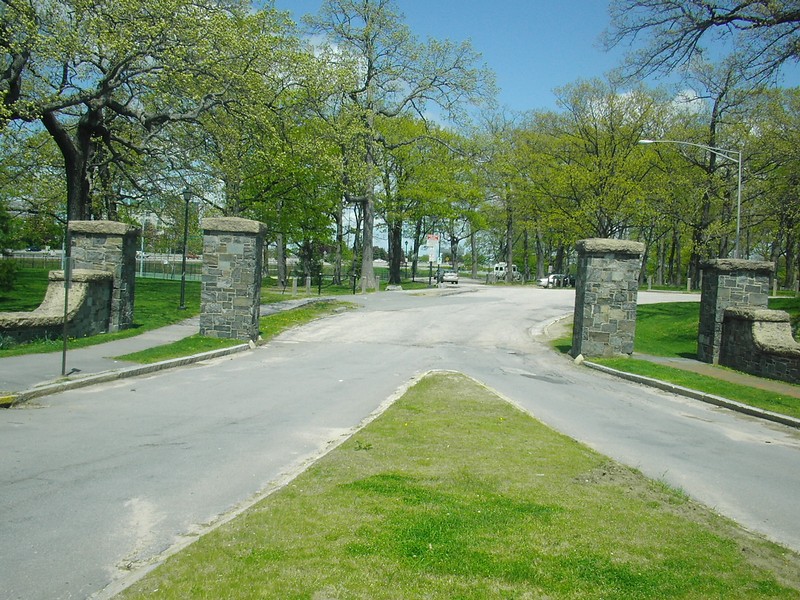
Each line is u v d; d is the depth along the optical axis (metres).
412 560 4.41
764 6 18.08
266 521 5.13
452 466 6.92
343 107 32.78
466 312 29.09
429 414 9.99
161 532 5.17
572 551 4.69
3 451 7.32
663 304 33.22
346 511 5.37
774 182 27.86
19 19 18.23
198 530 5.23
